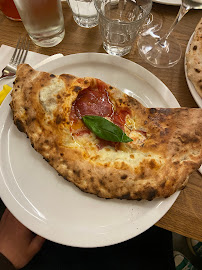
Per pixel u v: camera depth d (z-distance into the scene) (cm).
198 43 35
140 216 27
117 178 27
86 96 31
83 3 39
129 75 36
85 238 26
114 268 40
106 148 29
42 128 29
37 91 30
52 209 28
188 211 29
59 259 41
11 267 40
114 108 31
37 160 30
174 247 50
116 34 37
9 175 29
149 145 28
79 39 40
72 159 28
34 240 42
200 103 33
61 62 35
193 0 30
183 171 27
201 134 28
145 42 40
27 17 34
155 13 43
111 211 28
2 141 31
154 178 27
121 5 42
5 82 36
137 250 41
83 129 29
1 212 44
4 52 38
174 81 37
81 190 28
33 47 39
